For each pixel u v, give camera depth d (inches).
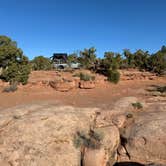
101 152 274.1
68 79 933.2
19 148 273.0
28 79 1003.9
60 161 264.7
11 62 972.6
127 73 1206.9
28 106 374.3
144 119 309.3
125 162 278.4
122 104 378.9
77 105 626.5
